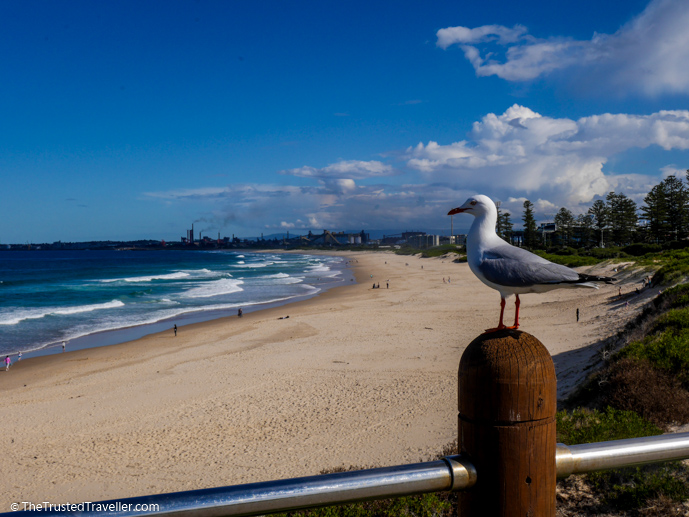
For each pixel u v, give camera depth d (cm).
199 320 3825
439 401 1631
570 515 553
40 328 3538
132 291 5966
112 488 1184
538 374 146
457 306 3950
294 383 1966
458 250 13375
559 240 11112
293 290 6044
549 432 149
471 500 154
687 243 6562
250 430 1505
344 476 143
